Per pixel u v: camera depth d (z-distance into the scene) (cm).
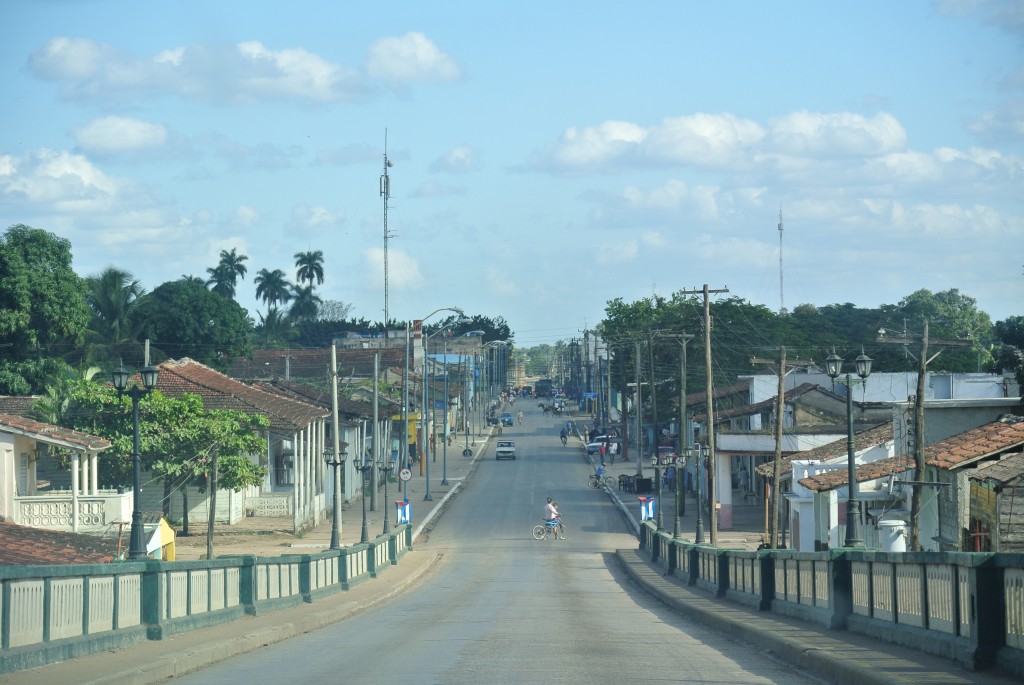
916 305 16812
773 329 13125
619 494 11006
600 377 18950
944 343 4744
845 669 1641
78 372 8081
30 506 5103
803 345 13100
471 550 7719
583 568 6475
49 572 1817
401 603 4222
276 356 14988
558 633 2683
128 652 2017
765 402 9619
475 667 1939
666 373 13500
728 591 3722
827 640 2066
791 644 2002
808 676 1783
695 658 2073
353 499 10638
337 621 3331
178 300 11794
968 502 3803
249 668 2012
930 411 4828
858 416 7900
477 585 5322
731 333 12950
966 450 3828
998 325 5003
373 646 2416
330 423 9831
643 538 7488
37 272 7706
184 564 2473
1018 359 4891
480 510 10044
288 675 1881
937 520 4309
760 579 3064
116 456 6359
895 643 1934
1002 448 3750
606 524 9131
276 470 8800
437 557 7219
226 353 12294
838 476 5103
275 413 7738
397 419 13025
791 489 6506
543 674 1827
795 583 2736
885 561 2025
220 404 7719
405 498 9462
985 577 1552
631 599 4316
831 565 2309
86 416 6462
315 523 8369
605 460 13975
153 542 4912
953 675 1498
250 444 6812
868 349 12888
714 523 6581
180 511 7656
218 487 6900
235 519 7944
